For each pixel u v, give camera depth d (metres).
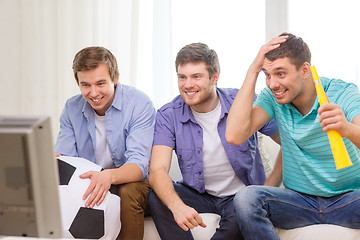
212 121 1.86
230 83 2.55
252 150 1.89
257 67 1.61
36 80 2.78
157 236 1.75
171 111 1.90
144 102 1.93
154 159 1.81
